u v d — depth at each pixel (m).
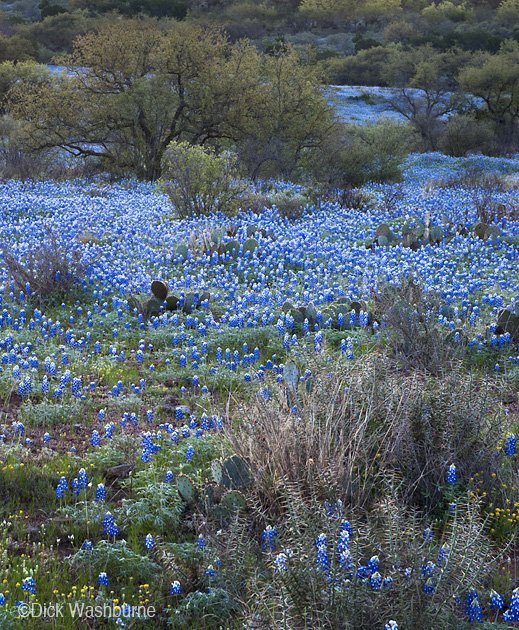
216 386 7.81
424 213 20.12
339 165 30.08
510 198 23.50
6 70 45.41
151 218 19.19
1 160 29.14
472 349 8.84
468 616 3.71
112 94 30.86
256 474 5.00
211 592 4.13
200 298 10.95
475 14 113.69
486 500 5.22
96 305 10.56
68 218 17.89
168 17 104.75
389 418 5.50
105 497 5.30
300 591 3.60
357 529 4.16
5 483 5.38
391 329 8.41
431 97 62.38
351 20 118.19
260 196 21.58
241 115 32.03
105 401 7.23
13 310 10.02
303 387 6.21
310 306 9.83
